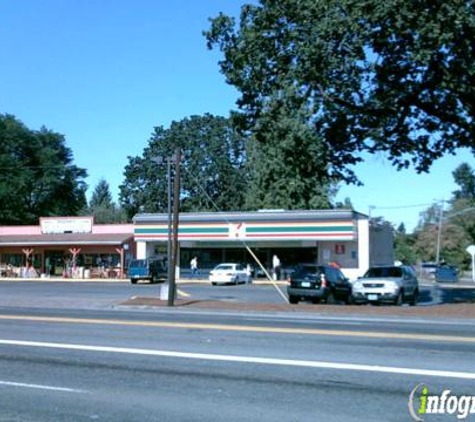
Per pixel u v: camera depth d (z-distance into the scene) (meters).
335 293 25.03
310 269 24.91
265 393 7.97
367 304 25.16
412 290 26.02
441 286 43.97
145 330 14.26
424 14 16.55
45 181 74.06
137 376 9.02
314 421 6.66
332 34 18.03
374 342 12.27
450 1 16.12
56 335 13.41
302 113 20.78
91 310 21.59
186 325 15.34
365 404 7.40
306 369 9.49
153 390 8.15
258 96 21.34
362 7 17.05
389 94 19.23
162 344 12.00
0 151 72.38
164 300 24.72
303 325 15.70
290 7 19.03
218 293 32.34
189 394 7.93
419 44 16.95
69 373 9.25
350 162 22.25
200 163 68.88
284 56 19.89
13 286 39.28
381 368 9.55
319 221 43.28
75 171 79.88
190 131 70.12
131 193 71.12
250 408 7.22
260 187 58.56
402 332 14.06
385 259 52.25
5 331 14.18
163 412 7.06
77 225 52.59
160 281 44.88
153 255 48.91
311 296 24.41
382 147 21.39
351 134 21.25
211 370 9.44
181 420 6.73
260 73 20.59
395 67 19.03
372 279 24.88
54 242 50.53
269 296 30.30
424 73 19.16
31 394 7.94
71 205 79.88
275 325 15.58
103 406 7.34
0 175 71.44
